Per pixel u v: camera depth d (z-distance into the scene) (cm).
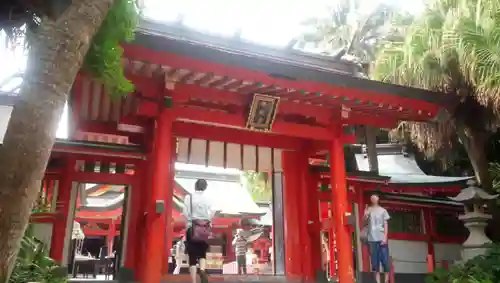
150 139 1005
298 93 927
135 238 987
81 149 967
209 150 1124
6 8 532
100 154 995
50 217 966
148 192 945
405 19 1505
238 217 2423
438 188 1475
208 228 812
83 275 1816
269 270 1756
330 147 1046
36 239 891
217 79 845
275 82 875
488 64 1110
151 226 798
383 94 991
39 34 415
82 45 423
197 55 777
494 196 1170
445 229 1580
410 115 1102
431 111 1086
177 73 820
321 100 981
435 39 1262
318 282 1108
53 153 983
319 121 1033
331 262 1323
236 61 811
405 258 1437
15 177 347
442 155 1719
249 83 864
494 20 1123
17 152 354
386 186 1409
